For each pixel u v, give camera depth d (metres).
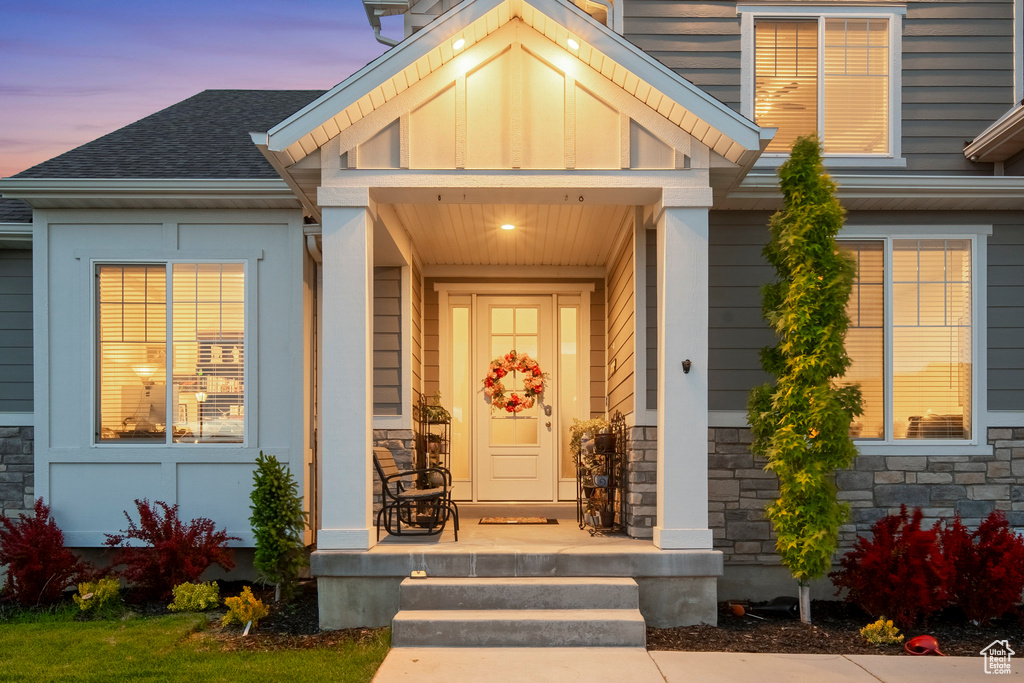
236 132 8.80
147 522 6.67
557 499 9.67
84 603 6.22
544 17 5.66
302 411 7.39
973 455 6.99
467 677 4.64
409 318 7.94
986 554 5.96
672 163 5.88
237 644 5.38
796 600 6.32
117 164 7.61
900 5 7.68
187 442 7.39
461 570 5.75
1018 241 7.16
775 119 7.63
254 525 6.41
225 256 7.44
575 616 5.38
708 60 7.62
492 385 9.36
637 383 6.70
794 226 5.76
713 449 6.89
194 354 7.43
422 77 5.87
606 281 9.64
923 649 5.24
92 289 7.37
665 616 5.79
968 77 7.66
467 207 7.04
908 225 7.16
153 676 4.67
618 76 5.80
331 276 5.85
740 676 4.68
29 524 6.62
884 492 6.95
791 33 7.71
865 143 7.65
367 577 5.75
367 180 5.84
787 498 5.79
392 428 7.80
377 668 4.81
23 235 7.58
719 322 7.03
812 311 5.71
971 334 7.13
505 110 5.89
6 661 4.96
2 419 7.53
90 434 7.27
